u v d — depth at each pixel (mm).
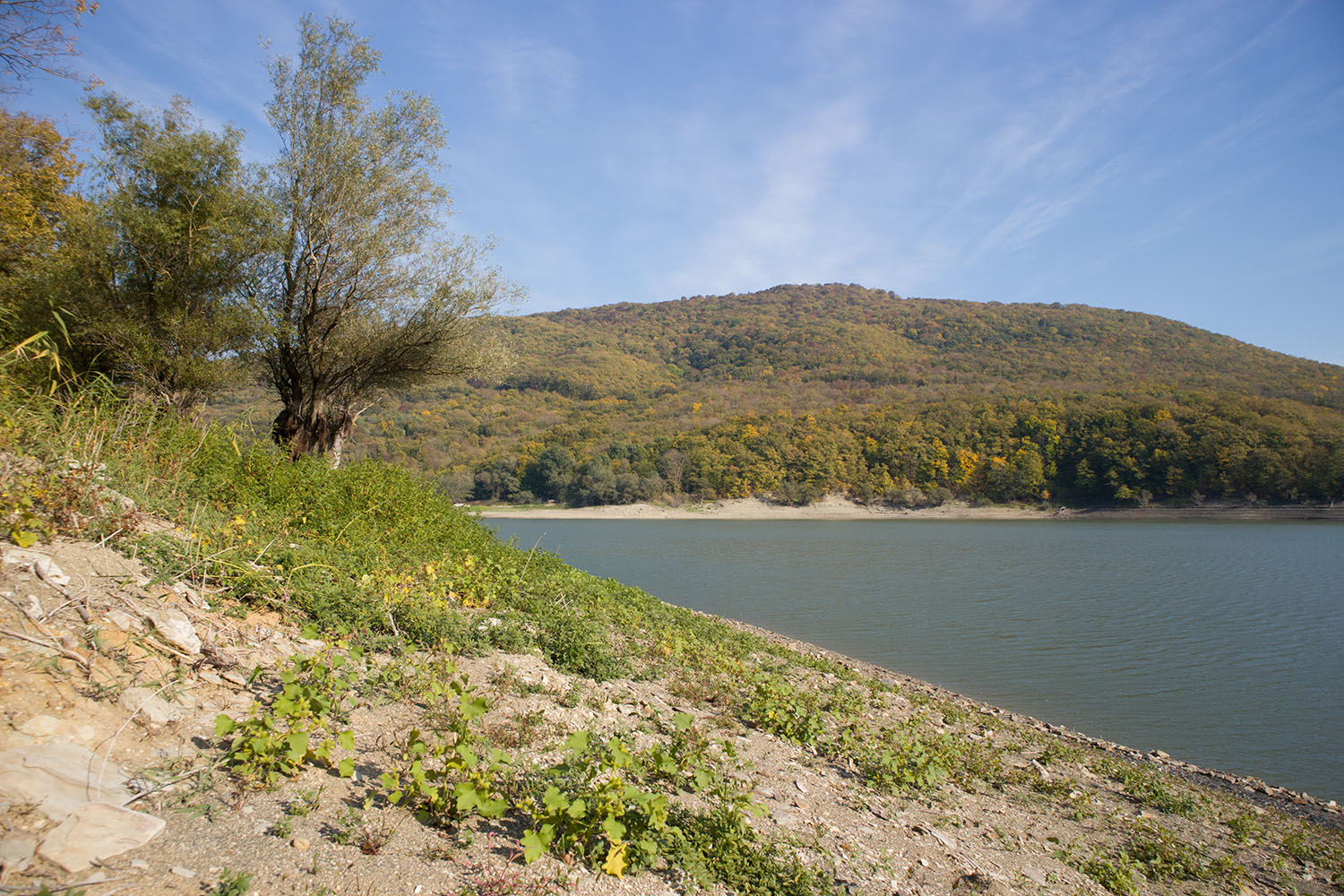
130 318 13797
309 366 16969
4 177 14859
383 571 7941
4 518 4852
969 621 25516
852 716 9945
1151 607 28234
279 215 15391
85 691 3793
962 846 6133
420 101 16984
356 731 4793
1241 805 10273
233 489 9344
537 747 5375
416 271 17141
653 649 10281
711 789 5633
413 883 3371
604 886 3844
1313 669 18953
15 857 2717
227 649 4996
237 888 2947
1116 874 6312
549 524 88125
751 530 77625
